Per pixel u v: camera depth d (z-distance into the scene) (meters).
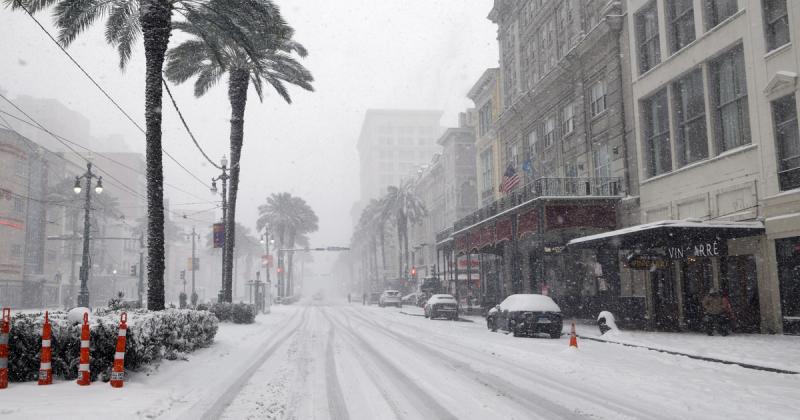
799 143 18.44
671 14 25.22
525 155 42.28
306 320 33.31
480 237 36.94
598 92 31.38
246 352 15.62
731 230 19.33
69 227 74.06
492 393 9.32
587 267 32.75
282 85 27.53
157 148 15.18
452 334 22.20
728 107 21.88
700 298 22.72
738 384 10.08
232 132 28.77
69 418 6.96
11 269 59.06
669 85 25.05
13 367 9.59
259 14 18.00
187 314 14.31
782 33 19.25
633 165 27.66
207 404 8.38
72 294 61.56
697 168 23.12
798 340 17.23
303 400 8.73
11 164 59.31
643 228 20.41
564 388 9.76
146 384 9.68
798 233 18.12
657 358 13.81
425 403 8.51
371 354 15.10
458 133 65.12
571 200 28.00
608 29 28.98
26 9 14.42
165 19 15.75
